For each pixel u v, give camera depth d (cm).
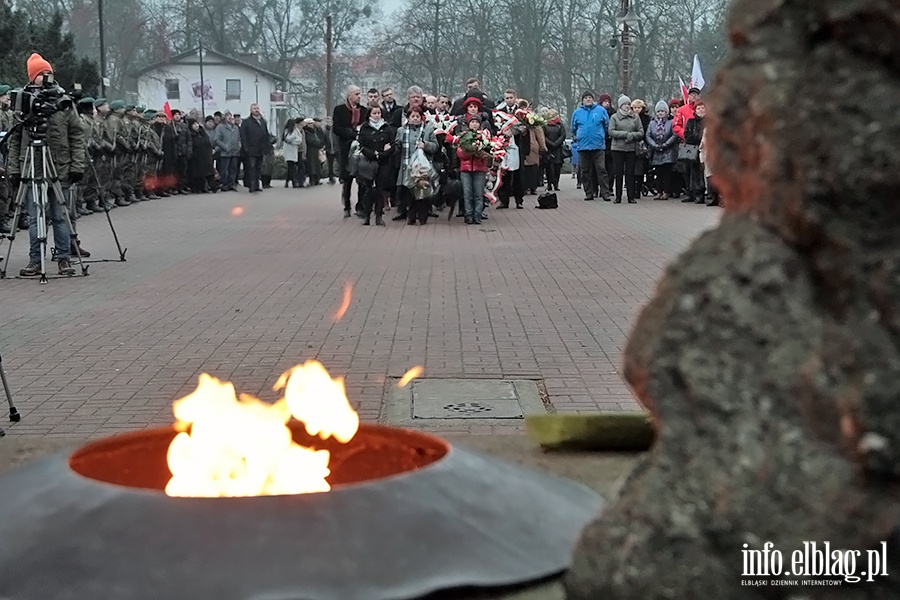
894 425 142
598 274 1233
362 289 1116
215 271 1278
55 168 1212
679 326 163
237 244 1602
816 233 153
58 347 810
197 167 3005
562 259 1384
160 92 7881
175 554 213
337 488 236
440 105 2111
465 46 6656
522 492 255
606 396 642
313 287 1134
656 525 160
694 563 156
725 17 171
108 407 629
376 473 293
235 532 217
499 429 562
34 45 3059
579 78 6375
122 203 2483
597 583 165
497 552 225
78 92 1252
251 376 708
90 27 7006
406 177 1894
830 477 148
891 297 146
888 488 144
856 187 147
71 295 1087
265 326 895
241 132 3047
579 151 2533
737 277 160
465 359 753
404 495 235
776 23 160
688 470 159
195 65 7844
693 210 2219
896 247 147
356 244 1595
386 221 2011
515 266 1313
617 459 341
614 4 5822
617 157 2419
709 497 156
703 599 154
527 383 677
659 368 165
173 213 2259
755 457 153
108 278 1218
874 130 146
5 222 1683
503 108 2284
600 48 6219
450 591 214
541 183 2983
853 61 151
